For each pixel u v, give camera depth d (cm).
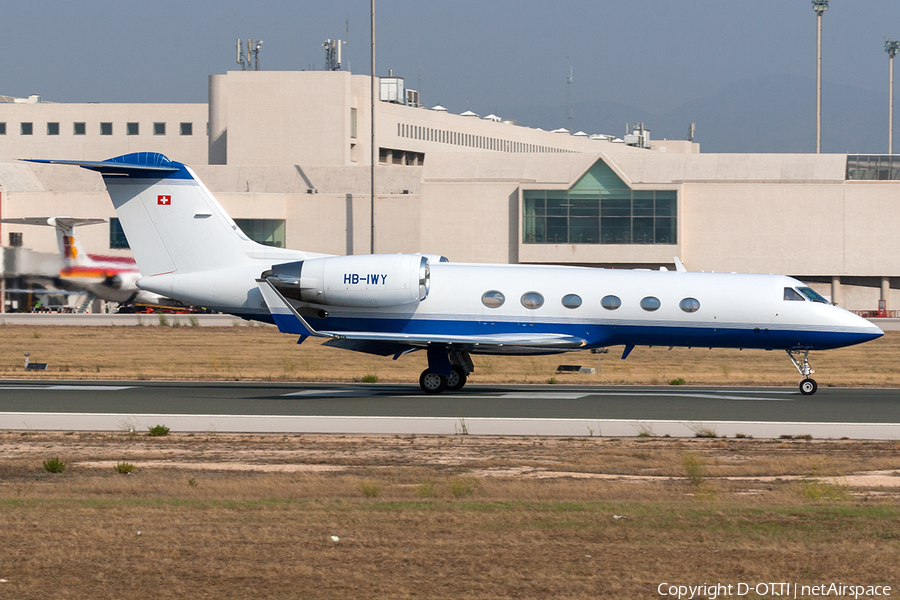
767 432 7356
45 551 3459
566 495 4944
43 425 7594
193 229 10425
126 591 3012
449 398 9488
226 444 6812
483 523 4022
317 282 9956
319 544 3597
